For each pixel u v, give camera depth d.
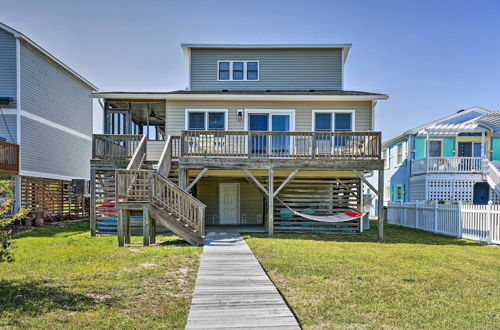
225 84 14.73
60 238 9.50
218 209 14.13
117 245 8.12
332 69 14.75
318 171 11.66
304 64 14.77
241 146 10.79
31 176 14.43
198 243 8.18
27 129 14.26
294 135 10.05
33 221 13.46
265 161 10.01
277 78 14.73
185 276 5.23
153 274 5.29
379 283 4.99
